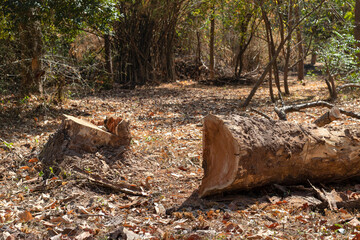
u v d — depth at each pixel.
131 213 4.03
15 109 10.32
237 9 15.70
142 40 19.34
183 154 6.09
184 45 22.73
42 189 4.62
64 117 5.44
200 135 7.61
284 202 4.04
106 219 3.84
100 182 4.66
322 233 3.28
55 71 11.55
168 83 20.00
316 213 3.74
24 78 11.58
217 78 20.52
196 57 22.27
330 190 4.50
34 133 8.36
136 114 10.99
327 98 11.85
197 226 3.56
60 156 5.06
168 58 20.58
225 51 23.70
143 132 8.27
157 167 5.41
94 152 5.14
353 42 12.21
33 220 3.74
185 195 4.44
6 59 10.95
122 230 3.39
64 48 13.46
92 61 16.12
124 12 18.64
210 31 20.86
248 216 3.76
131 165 5.20
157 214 3.96
